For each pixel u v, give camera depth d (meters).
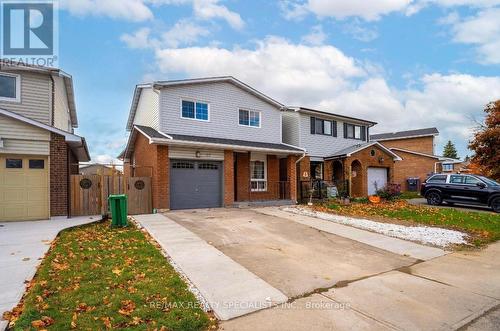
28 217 11.03
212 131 15.88
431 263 6.84
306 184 19.27
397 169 31.41
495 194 14.88
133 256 6.46
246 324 3.96
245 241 8.10
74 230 9.25
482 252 7.88
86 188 12.19
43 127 11.22
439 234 9.61
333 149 22.36
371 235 9.30
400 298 4.86
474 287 5.39
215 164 15.23
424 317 4.24
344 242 8.42
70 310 4.00
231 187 15.42
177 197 14.00
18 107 13.02
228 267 6.02
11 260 6.08
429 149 33.97
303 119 20.67
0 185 10.75
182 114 14.95
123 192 12.78
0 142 10.46
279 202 16.78
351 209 14.61
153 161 13.55
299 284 5.33
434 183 17.52
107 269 5.60
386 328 3.92
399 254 7.47
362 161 21.77
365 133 24.98
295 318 4.13
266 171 18.27
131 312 3.99
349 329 3.87
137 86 16.44
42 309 3.97
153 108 15.08
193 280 5.32
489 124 20.91
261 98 18.08
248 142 16.70
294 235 9.01
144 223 10.24
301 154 18.28
